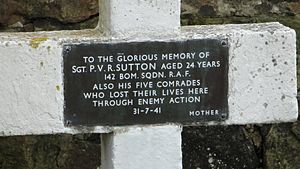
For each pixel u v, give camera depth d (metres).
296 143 3.13
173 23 2.21
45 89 2.20
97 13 3.09
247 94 2.26
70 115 2.22
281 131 3.12
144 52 2.20
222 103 2.25
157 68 2.21
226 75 2.24
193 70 2.23
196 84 2.23
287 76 2.26
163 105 2.24
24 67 2.18
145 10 2.20
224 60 2.23
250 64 2.24
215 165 3.13
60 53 2.18
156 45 2.20
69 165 3.08
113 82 2.21
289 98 2.27
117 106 2.22
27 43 2.17
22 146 3.05
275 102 2.27
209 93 2.24
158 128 2.25
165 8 2.20
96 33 2.27
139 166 2.27
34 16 3.07
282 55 2.24
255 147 3.14
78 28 3.09
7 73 2.18
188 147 3.12
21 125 2.21
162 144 2.26
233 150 3.13
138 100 2.23
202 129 3.11
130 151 2.26
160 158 2.27
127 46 2.20
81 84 2.20
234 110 2.26
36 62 2.18
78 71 2.20
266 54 2.24
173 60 2.21
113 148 2.25
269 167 3.13
